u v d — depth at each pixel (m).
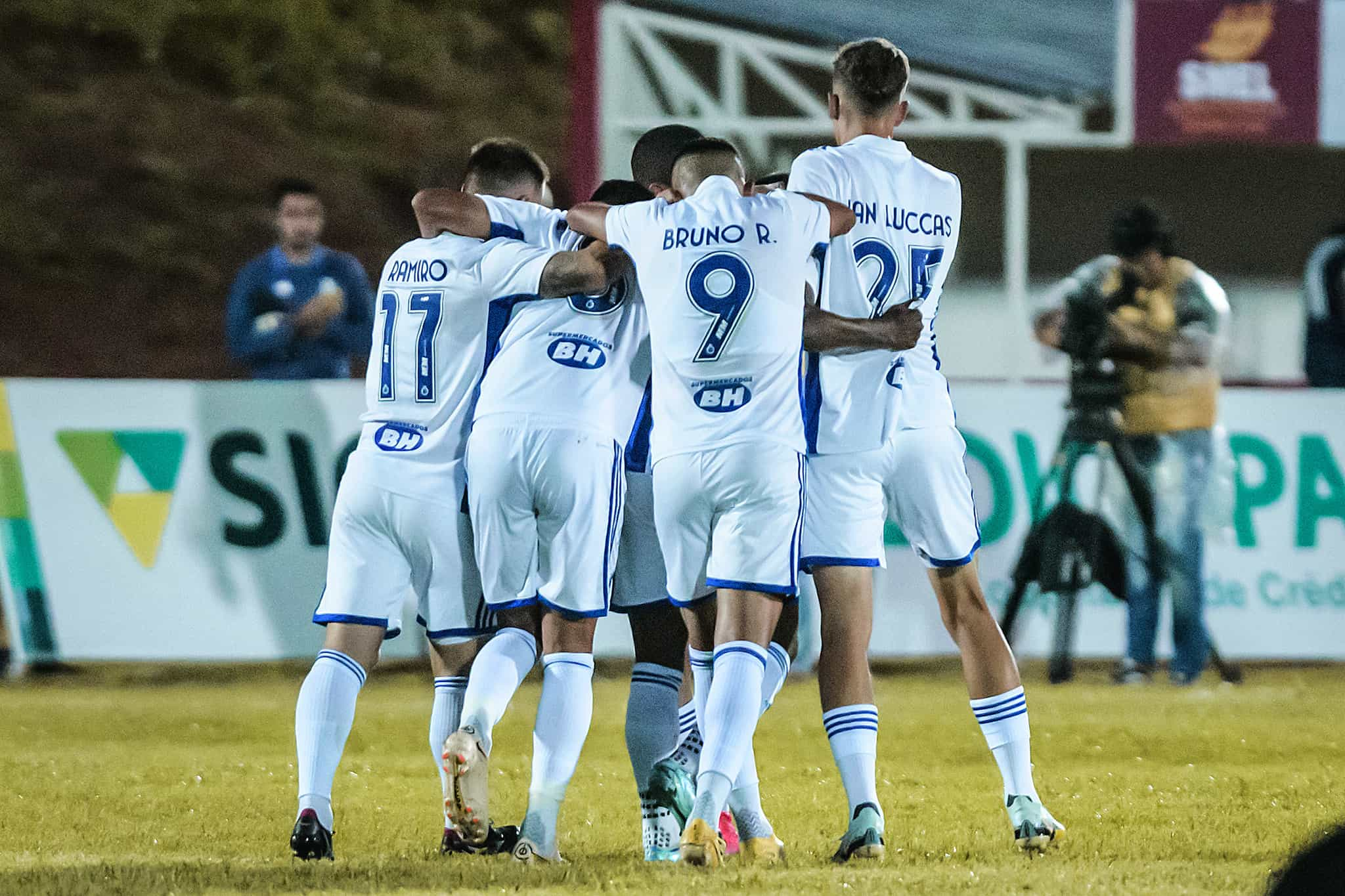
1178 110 44.09
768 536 15.62
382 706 28.62
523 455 16.48
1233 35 43.78
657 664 17.34
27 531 30.30
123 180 70.38
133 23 76.00
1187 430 30.83
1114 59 43.97
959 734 26.09
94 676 31.70
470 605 17.25
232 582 30.27
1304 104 44.03
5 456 30.20
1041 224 45.56
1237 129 44.09
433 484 16.86
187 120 73.31
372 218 68.44
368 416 17.22
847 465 16.41
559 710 16.20
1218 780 21.72
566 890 13.86
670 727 17.16
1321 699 29.50
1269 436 31.50
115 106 73.31
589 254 16.45
